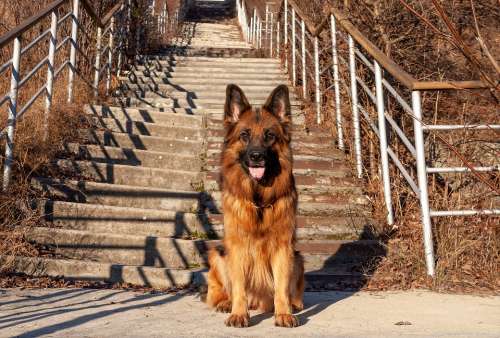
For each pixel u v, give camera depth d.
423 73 6.78
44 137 5.93
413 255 5.15
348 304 4.60
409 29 6.75
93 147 6.08
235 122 4.48
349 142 6.45
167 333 4.01
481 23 6.76
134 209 5.45
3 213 5.21
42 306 4.37
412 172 5.95
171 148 6.39
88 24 7.70
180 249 5.23
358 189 5.98
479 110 5.88
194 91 7.93
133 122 6.57
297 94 7.72
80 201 5.58
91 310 4.32
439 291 4.90
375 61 5.77
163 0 15.41
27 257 4.98
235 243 4.34
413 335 4.02
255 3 15.02
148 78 8.29
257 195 4.30
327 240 5.55
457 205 5.27
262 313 4.47
